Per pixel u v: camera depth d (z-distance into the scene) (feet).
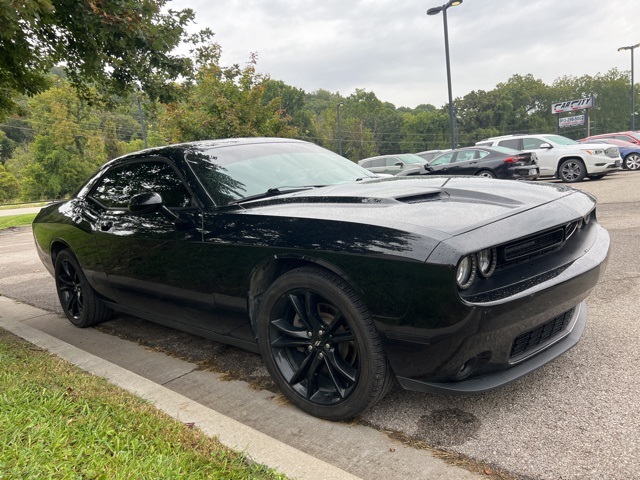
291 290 8.43
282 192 10.50
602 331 11.16
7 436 7.09
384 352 7.59
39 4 11.22
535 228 7.73
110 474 6.20
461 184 9.78
